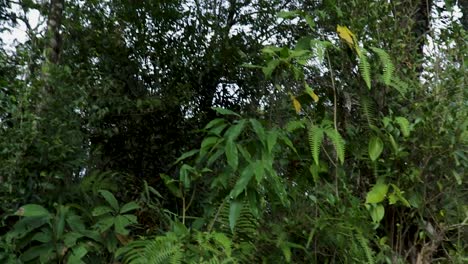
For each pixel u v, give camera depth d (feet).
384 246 8.38
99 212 9.21
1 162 10.38
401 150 8.29
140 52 23.22
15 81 11.59
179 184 9.70
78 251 8.52
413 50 9.07
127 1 23.49
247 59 23.03
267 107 10.80
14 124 11.05
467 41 8.90
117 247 9.20
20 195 10.47
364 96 8.82
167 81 23.45
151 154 21.68
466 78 8.50
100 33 22.62
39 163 10.93
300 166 8.89
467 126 8.20
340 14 8.86
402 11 9.22
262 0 24.13
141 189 16.42
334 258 8.27
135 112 21.25
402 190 8.53
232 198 7.76
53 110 11.93
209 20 24.64
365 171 8.96
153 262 7.34
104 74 21.42
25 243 8.96
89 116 15.93
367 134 8.81
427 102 8.39
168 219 9.62
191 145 22.62
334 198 8.18
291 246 7.89
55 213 9.97
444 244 9.05
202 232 8.16
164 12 23.50
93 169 16.97
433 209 8.64
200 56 23.85
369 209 8.23
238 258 7.88
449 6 9.37
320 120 8.87
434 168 8.45
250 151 8.32
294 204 8.50
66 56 20.76
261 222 8.31
